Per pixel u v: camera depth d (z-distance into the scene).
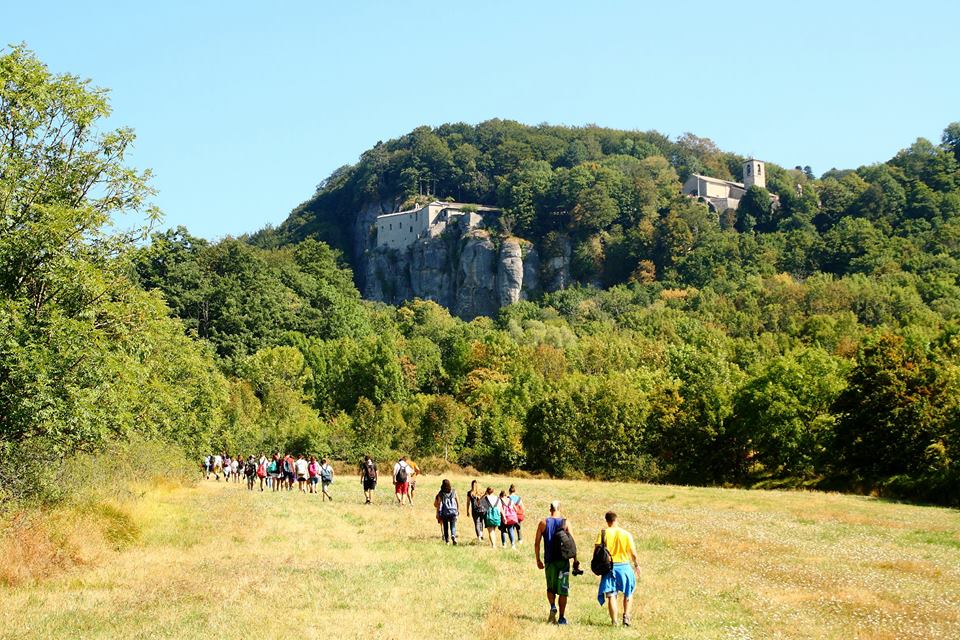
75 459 25.30
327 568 21.27
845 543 29.36
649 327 167.00
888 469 57.44
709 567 23.97
